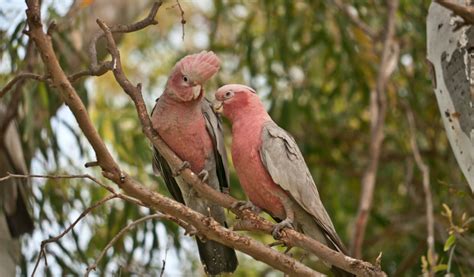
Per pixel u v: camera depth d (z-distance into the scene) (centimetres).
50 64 636
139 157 1205
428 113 1354
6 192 1055
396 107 1333
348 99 1330
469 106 716
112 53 694
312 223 771
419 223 1236
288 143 763
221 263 782
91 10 1167
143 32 1509
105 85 1410
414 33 1322
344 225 1378
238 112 773
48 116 1105
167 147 735
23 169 1059
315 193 766
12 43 1066
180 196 819
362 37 1340
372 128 1173
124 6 1194
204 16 1549
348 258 670
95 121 1264
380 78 1148
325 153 1398
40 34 637
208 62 738
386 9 1293
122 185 654
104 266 1113
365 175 1101
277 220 791
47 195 1141
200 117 762
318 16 1305
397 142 1356
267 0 1319
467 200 1158
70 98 637
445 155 1345
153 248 1126
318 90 1347
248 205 736
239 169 766
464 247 1056
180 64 744
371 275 662
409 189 1283
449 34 733
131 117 1236
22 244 1116
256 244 666
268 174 757
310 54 1319
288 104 1295
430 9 766
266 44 1297
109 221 1137
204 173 757
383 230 1314
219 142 777
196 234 686
